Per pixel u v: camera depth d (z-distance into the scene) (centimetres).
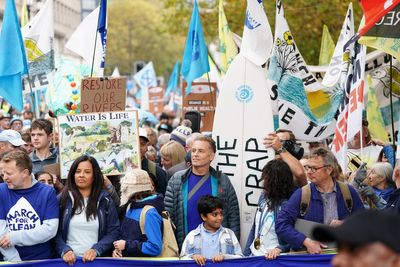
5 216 666
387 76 1213
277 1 926
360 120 887
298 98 913
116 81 841
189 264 670
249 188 781
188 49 1336
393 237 241
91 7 7588
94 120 793
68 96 1150
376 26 795
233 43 1350
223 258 670
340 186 650
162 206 691
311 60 2294
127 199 682
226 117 789
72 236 674
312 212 647
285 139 805
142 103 2617
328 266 651
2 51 955
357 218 248
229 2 2386
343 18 2197
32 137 894
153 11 8162
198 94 1440
